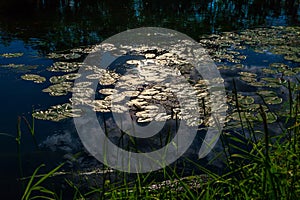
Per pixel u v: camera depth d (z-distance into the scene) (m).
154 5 11.70
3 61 5.39
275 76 4.98
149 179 2.46
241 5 12.37
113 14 9.80
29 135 3.25
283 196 1.36
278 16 10.34
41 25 8.06
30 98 4.05
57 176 2.65
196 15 10.16
